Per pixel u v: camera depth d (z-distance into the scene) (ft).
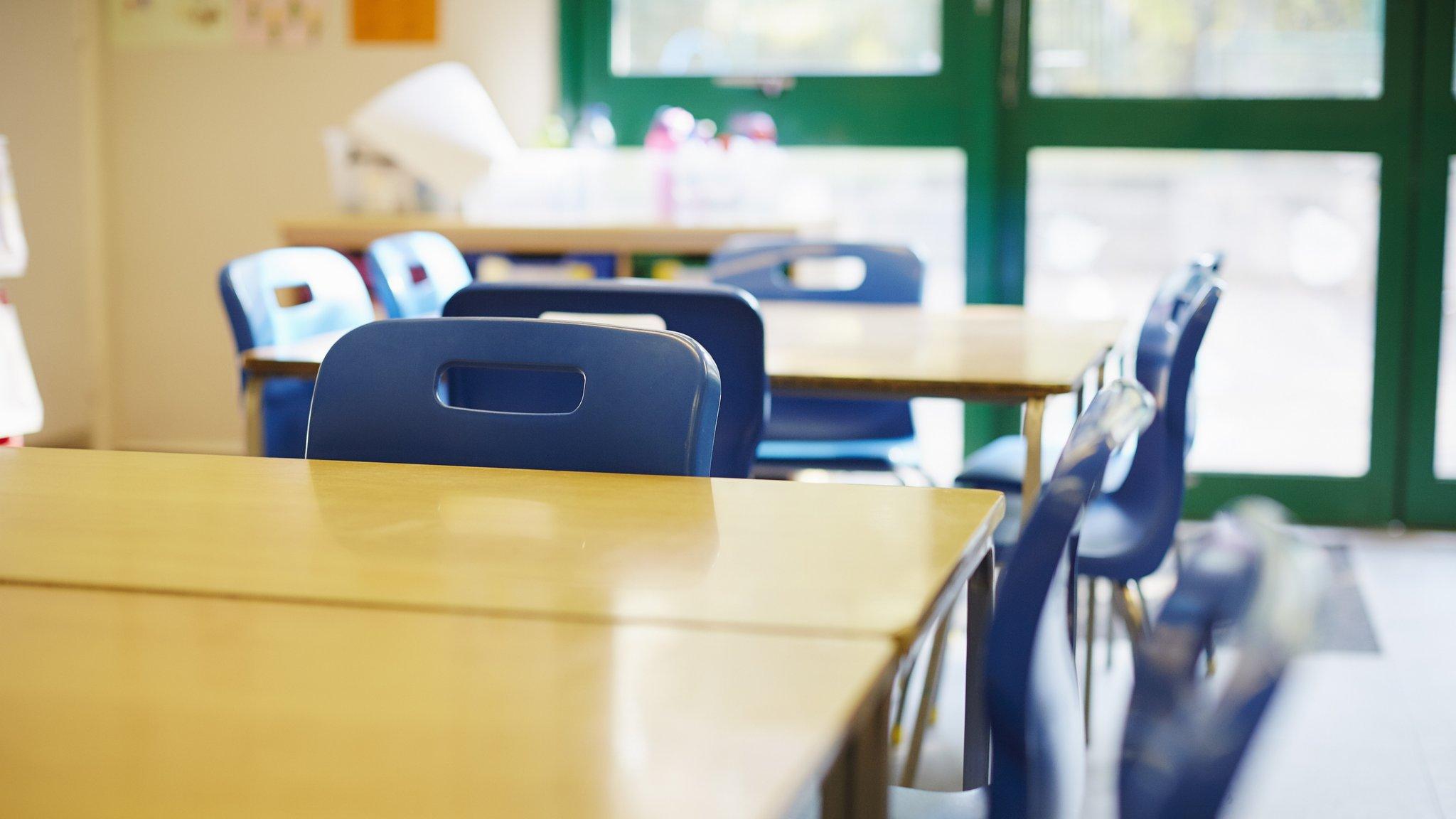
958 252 12.76
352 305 7.09
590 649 2.10
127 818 1.52
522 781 1.62
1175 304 6.70
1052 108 12.34
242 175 13.64
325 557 2.64
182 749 1.71
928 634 2.44
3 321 9.88
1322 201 12.09
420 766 1.66
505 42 12.98
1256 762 1.37
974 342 6.69
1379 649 8.88
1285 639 1.36
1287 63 11.97
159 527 2.88
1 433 9.74
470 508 3.05
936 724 7.57
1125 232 12.45
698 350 3.69
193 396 14.07
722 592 2.40
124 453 3.77
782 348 6.43
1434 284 11.94
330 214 13.48
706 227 11.19
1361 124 11.87
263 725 1.79
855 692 1.91
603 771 1.65
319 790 1.59
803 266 11.38
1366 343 12.21
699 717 1.82
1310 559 1.41
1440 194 11.82
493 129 12.23
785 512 3.03
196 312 13.94
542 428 3.75
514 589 2.42
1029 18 12.26
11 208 10.10
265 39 13.38
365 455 3.87
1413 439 12.14
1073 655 2.80
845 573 2.53
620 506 3.08
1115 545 6.04
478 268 11.56
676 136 12.13
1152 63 12.18
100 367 13.96
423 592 2.40
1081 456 2.39
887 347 6.47
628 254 11.45
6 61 13.58
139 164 13.76
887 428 8.86
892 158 12.73
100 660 2.04
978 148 12.39
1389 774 6.93
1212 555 1.45
